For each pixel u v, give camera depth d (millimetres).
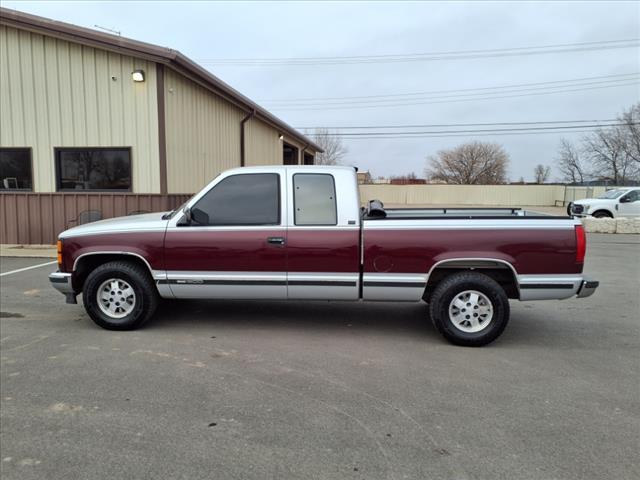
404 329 5520
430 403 3574
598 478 2648
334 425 3229
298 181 5156
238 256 5121
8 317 5887
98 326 5473
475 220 4910
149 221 5352
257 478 2625
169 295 5289
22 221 11594
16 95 11375
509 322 5910
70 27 10695
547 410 3475
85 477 2627
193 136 12867
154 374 4086
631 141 45969
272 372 4160
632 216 19922
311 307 6484
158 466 2734
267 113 18609
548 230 4828
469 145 68125
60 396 3643
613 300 7156
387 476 2654
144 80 10922
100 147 11203
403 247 4953
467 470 2715
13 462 2764
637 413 3439
